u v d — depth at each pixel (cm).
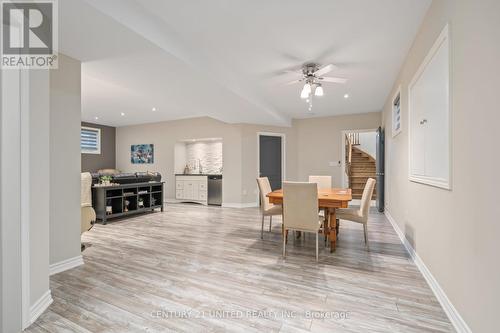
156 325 162
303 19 233
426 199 229
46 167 185
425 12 222
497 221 117
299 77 383
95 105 571
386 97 486
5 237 158
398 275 237
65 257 250
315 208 271
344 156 652
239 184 663
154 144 795
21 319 158
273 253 301
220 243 342
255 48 292
